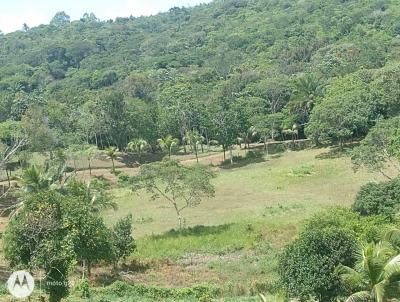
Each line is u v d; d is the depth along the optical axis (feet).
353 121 238.27
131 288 101.60
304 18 585.22
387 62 331.16
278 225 144.56
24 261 84.84
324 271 76.84
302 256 79.56
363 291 69.87
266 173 224.74
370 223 112.57
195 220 162.91
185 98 311.47
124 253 124.16
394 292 69.26
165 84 388.57
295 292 78.33
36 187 139.95
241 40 556.10
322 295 78.02
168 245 136.46
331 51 393.50
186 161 271.28
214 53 542.16
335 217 118.42
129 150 295.28
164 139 273.33
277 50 472.85
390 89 250.57
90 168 249.14
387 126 181.88
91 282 110.73
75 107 314.96
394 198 128.26
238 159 267.39
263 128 269.44
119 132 289.74
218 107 264.72
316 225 116.37
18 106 331.16
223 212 170.40
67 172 249.34
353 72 314.96
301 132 299.38
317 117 248.52
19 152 225.76
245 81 355.97
